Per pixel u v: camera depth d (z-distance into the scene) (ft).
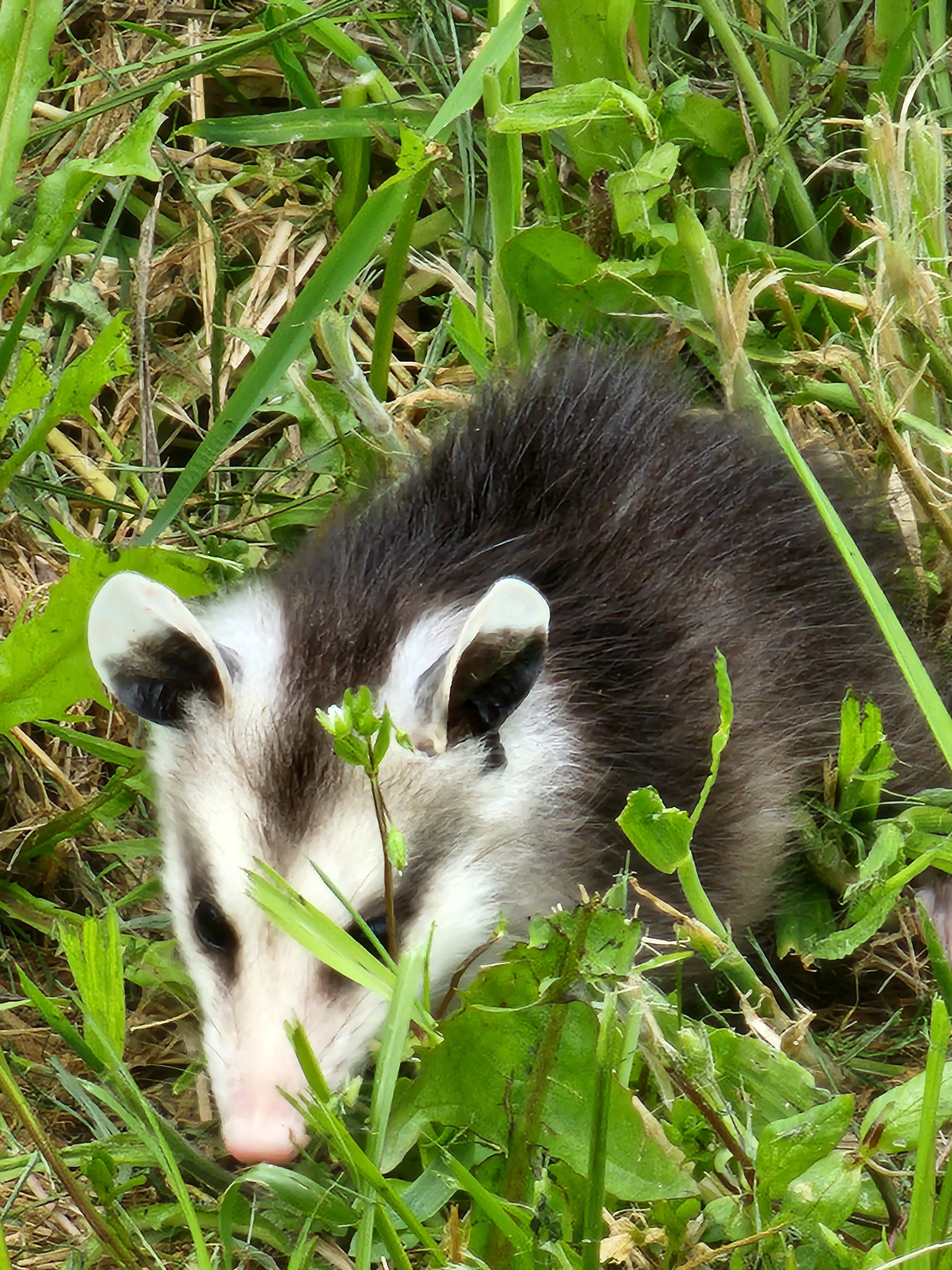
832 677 18.24
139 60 25.08
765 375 21.65
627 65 22.36
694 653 17.10
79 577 16.93
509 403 18.69
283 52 22.18
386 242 24.09
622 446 18.22
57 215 18.06
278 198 25.03
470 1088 12.63
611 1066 11.21
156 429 23.15
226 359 23.50
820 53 26.20
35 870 18.44
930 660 19.39
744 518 18.21
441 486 17.75
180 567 17.53
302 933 12.44
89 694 17.21
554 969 11.88
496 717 14.88
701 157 23.57
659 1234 11.89
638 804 12.39
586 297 21.13
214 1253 13.62
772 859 17.34
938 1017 11.11
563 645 16.62
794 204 23.57
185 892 14.99
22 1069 15.93
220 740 14.98
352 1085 12.54
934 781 19.13
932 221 20.11
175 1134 13.98
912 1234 11.02
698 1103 11.89
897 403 18.22
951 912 18.66
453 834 14.92
